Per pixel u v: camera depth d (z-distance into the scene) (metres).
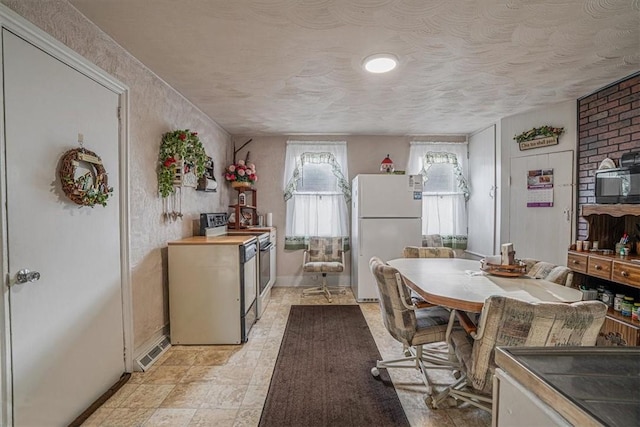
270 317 3.38
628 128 2.61
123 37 1.94
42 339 1.49
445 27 1.85
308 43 2.02
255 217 4.54
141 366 2.21
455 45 2.06
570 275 2.02
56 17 1.56
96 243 1.86
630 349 0.80
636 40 2.00
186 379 2.13
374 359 2.42
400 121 3.89
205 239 2.89
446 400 1.87
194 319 2.67
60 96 1.59
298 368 2.28
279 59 2.24
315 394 1.96
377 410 1.80
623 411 0.57
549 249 3.39
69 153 1.62
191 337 2.67
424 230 4.65
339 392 1.98
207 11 1.68
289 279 4.68
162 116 2.62
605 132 2.83
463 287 1.83
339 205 4.60
